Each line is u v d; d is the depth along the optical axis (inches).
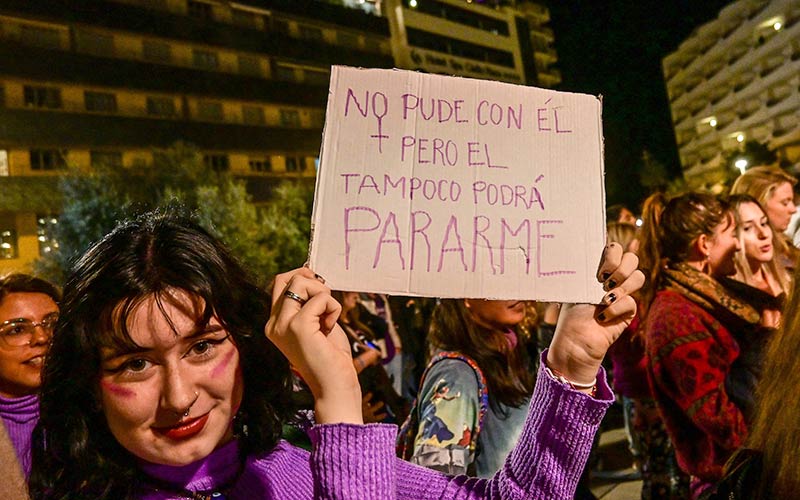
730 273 96.1
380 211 43.8
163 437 36.4
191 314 36.0
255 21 1670.8
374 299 177.0
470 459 63.6
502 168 46.1
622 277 44.3
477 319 71.6
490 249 44.7
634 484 170.6
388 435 37.4
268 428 43.3
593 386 44.9
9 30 1277.1
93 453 37.7
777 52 1695.4
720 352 75.7
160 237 38.0
